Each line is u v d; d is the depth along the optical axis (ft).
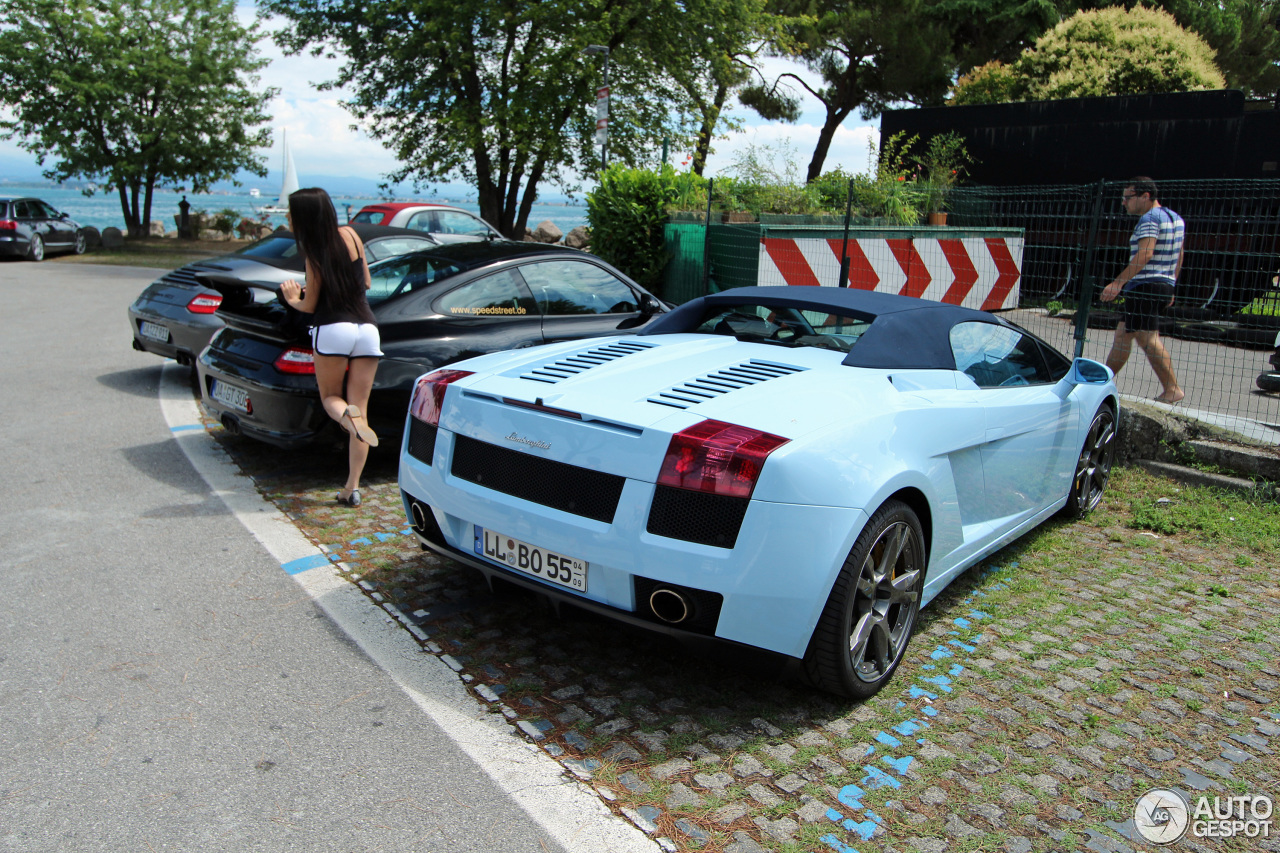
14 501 15.44
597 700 9.53
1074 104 44.86
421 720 9.04
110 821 7.37
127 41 84.64
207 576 12.50
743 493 8.20
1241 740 9.07
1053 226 40.29
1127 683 10.17
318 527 14.55
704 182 35.73
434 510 10.52
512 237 77.10
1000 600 12.48
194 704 9.20
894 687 9.96
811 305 12.35
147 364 28.27
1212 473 17.97
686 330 13.32
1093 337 33.94
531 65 67.62
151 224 96.48
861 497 8.80
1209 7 94.43
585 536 8.87
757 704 9.54
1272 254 30.63
